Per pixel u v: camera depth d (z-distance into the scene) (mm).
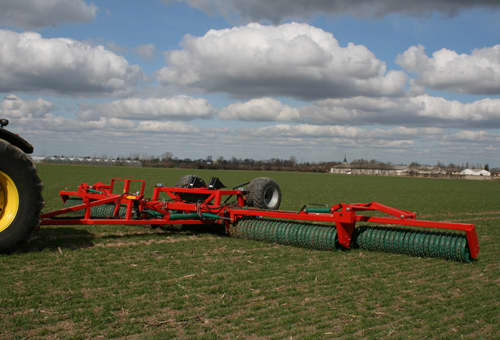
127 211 8312
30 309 4395
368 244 7953
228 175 64438
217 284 5504
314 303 4859
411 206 19328
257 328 4082
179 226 9961
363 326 4219
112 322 4125
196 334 3906
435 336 4035
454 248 7098
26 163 6312
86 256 6758
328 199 22156
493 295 5352
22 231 6355
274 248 7980
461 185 50719
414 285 5703
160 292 5094
